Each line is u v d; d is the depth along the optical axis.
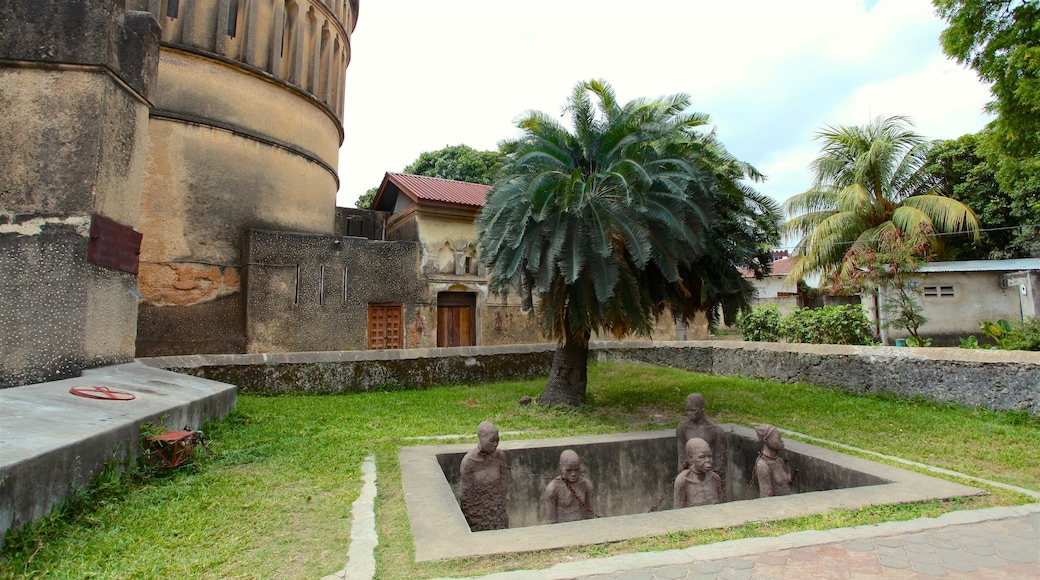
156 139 12.65
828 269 18.77
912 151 18.23
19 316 5.91
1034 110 9.99
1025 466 5.66
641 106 8.55
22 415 4.24
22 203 6.09
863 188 18.28
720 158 9.13
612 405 9.62
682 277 9.48
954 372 8.67
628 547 3.54
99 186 6.48
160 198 12.66
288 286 14.34
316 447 6.03
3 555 3.09
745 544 3.58
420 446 6.14
